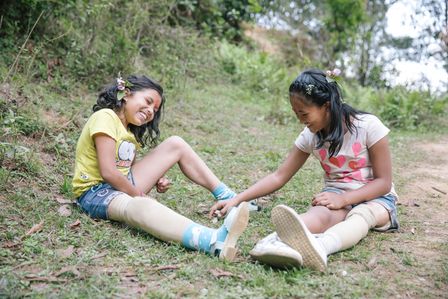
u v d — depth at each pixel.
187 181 3.58
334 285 1.93
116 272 1.98
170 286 1.89
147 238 2.36
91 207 2.57
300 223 2.02
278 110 6.83
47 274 1.93
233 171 4.07
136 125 2.76
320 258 2.03
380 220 2.57
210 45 8.71
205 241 2.20
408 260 2.23
